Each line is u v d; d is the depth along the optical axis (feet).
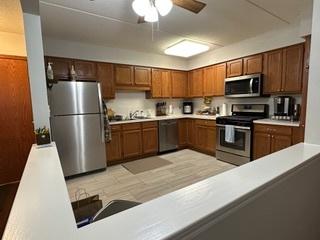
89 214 5.29
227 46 12.68
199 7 6.18
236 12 8.05
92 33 10.09
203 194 2.06
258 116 11.61
